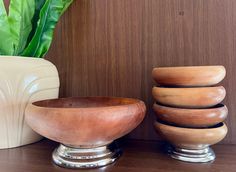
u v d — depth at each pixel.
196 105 0.37
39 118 0.33
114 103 0.47
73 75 0.58
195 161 0.38
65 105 0.49
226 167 0.36
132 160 0.40
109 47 0.55
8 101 0.45
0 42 0.49
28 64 0.46
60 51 0.59
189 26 0.50
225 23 0.48
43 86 0.48
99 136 0.33
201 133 0.36
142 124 0.53
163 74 0.40
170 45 0.51
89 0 0.56
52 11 0.51
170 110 0.38
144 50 0.53
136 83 0.53
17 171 0.37
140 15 0.53
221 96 0.38
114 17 0.55
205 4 0.49
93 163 0.37
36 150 0.47
